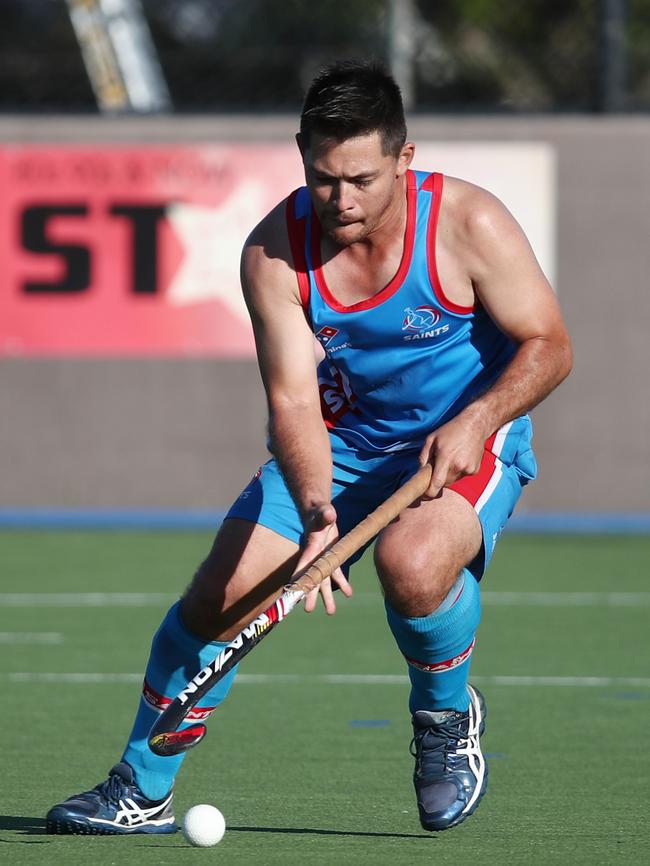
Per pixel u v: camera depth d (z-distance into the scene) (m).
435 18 57.66
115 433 48.59
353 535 12.99
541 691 24.11
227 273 47.84
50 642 28.69
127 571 38.12
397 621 13.99
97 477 48.75
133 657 27.20
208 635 14.76
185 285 47.91
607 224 47.00
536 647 28.14
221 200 47.72
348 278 14.23
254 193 47.66
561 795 17.11
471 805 14.47
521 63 56.09
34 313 48.31
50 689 24.34
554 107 47.25
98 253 48.03
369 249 14.09
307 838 14.73
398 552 13.59
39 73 52.94
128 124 47.84
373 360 14.58
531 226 47.09
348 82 13.06
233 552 14.53
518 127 47.00
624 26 47.19
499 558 40.72
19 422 48.75
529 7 57.47
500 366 14.84
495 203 14.22
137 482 48.66
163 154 47.72
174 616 14.92
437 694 14.41
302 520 13.68
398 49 52.34
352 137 13.02
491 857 13.77
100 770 18.61
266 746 20.12
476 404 13.62
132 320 48.16
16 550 41.94
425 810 14.34
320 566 12.73
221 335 48.03
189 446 48.44
